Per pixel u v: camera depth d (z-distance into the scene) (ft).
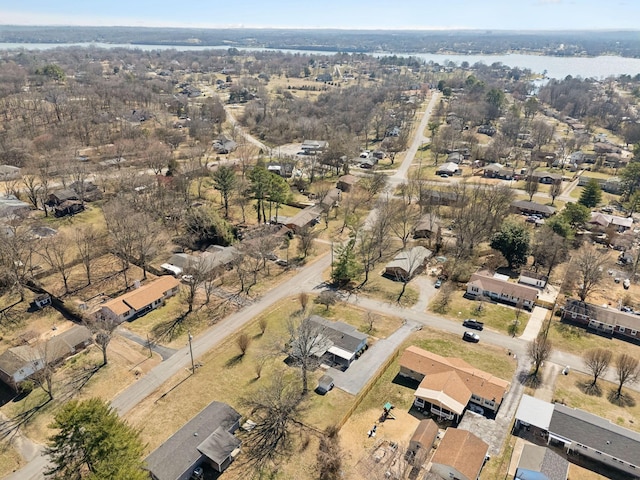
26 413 183.42
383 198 438.40
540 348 204.23
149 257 307.99
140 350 221.87
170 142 568.00
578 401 191.52
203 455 157.79
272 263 315.17
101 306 249.14
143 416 181.37
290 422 179.63
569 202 403.34
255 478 155.33
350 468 158.51
